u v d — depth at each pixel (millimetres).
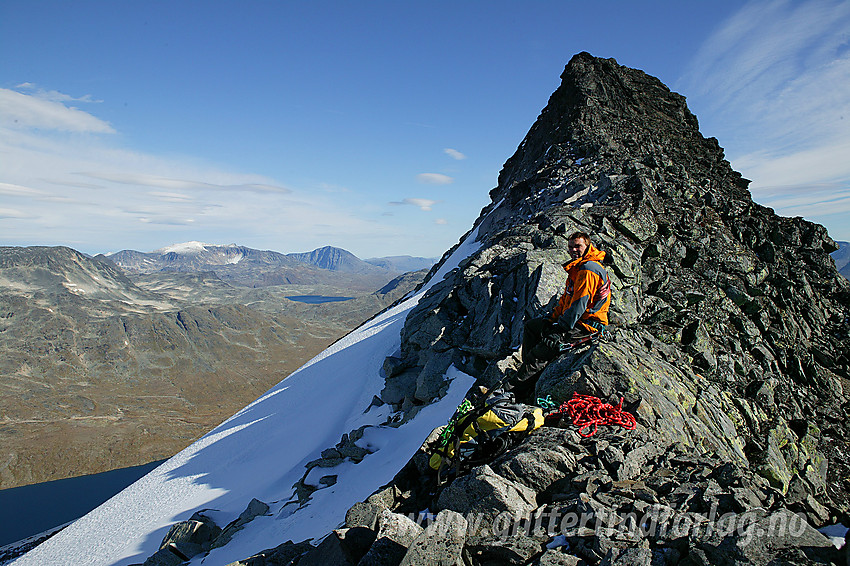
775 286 21547
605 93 47375
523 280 16672
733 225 23781
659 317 16406
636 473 6785
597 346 9297
